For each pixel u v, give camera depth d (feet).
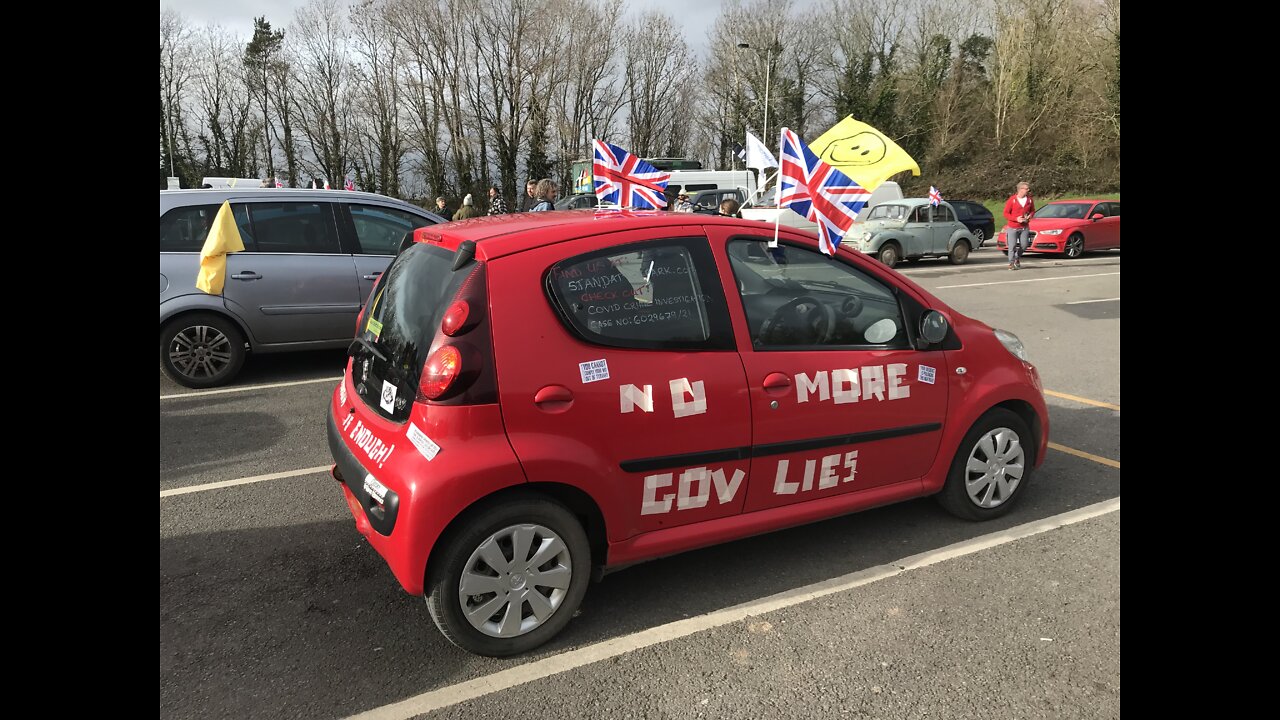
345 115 156.56
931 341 11.43
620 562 9.67
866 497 11.38
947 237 58.65
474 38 139.64
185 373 20.98
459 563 8.60
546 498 8.96
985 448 12.37
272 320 21.53
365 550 11.90
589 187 61.87
